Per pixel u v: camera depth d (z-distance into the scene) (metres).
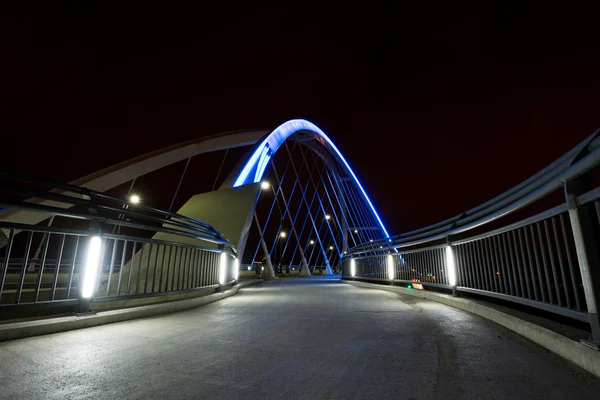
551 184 3.46
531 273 4.18
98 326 4.95
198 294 8.60
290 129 39.19
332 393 2.44
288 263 54.81
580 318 3.09
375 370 2.92
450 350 3.55
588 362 2.76
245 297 10.11
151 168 23.83
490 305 5.71
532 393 2.37
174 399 2.34
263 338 4.22
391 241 12.00
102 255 5.31
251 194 21.56
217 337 4.28
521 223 4.34
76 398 2.35
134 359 3.28
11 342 3.86
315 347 3.75
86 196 5.05
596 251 2.91
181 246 7.39
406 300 8.77
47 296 9.85
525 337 4.06
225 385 2.60
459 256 7.14
